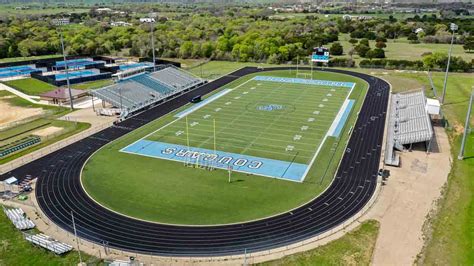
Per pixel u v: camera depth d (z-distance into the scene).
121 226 46.66
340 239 43.59
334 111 87.00
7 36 181.25
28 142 71.44
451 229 45.09
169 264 40.12
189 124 80.12
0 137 75.19
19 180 57.84
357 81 114.94
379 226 45.72
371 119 81.38
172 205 50.84
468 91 101.38
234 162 62.47
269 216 48.19
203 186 55.44
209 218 47.94
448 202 50.56
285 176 57.88
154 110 90.38
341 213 48.56
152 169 60.75
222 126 78.50
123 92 94.94
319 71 129.38
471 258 40.44
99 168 61.38
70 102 93.50
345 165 60.97
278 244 43.03
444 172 58.59
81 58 155.88
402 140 67.06
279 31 179.62
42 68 138.62
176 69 118.44
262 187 54.88
